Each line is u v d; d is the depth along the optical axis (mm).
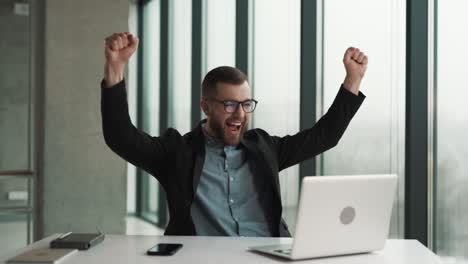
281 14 4312
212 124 2473
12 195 4762
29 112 4828
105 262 1801
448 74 2955
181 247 2021
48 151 4812
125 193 4965
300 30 3893
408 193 3045
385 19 3318
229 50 5219
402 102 3211
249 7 4730
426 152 3025
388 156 3344
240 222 2457
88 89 4883
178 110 6965
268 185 2518
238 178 2514
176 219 2467
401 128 3230
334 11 3723
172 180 2490
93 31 4883
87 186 4887
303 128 3773
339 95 2645
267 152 2555
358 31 3531
